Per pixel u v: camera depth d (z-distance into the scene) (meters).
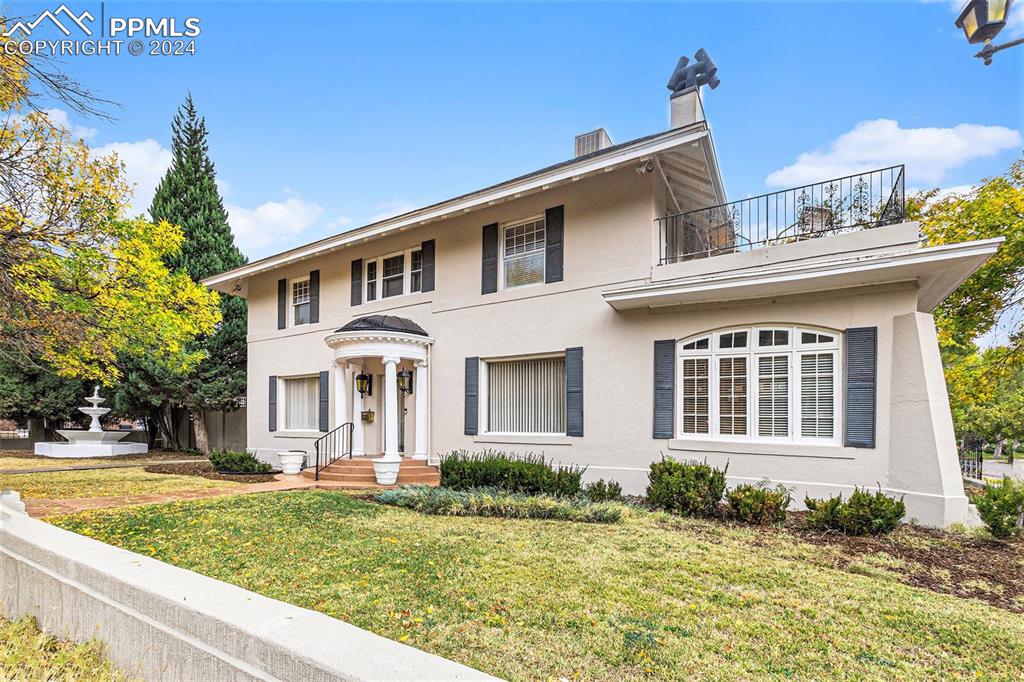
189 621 2.75
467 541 6.35
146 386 19.62
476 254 12.39
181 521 7.36
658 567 5.44
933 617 4.34
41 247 9.34
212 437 22.41
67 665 3.28
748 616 4.26
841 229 8.85
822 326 8.58
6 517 4.99
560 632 3.90
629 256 10.27
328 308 15.16
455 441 12.31
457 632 3.87
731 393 9.27
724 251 10.96
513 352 11.59
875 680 3.34
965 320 14.39
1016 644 3.89
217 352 20.36
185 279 13.63
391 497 8.90
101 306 10.85
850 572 5.50
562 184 10.83
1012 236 12.60
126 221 11.48
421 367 12.77
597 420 10.41
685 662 3.50
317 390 15.54
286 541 6.32
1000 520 6.70
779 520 7.41
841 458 8.22
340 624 2.50
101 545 4.16
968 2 5.08
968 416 20.97
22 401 20.64
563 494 9.00
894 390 7.97
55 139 9.17
